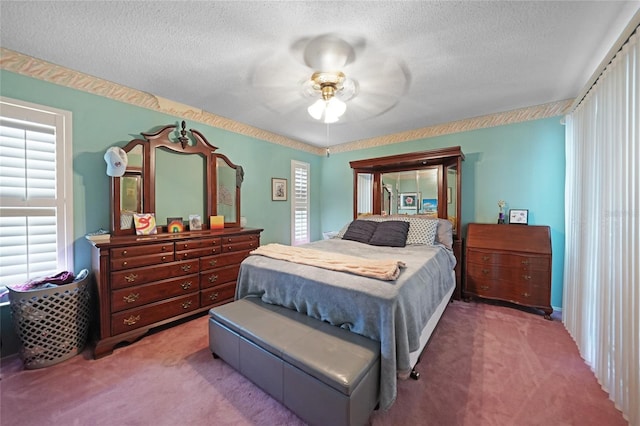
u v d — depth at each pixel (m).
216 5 1.46
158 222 2.76
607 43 1.79
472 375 1.76
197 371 1.81
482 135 3.30
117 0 1.42
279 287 1.95
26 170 2.01
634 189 1.40
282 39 1.76
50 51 1.92
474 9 1.48
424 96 2.67
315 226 4.96
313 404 1.30
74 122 2.23
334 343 1.46
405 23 1.60
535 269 2.73
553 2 1.43
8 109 1.93
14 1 1.42
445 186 3.49
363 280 1.62
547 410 1.46
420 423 1.38
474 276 3.09
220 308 1.95
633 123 1.42
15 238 1.97
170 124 2.88
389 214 3.93
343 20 1.57
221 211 3.33
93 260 2.20
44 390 1.61
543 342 2.19
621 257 1.50
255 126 3.74
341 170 4.78
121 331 2.08
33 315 1.80
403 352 1.43
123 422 1.38
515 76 2.27
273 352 1.48
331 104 2.30
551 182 2.91
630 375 1.39
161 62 2.06
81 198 2.28
